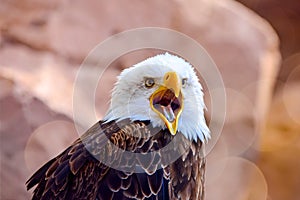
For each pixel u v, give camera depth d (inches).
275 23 1642.5
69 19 872.3
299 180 1122.0
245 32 946.7
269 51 971.3
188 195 519.5
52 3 870.4
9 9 862.5
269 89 968.9
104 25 886.4
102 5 890.1
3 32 848.3
